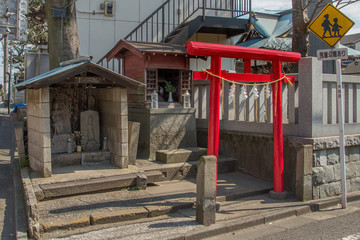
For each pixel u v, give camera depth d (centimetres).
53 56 827
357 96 749
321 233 484
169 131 796
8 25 998
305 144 632
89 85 752
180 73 849
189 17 1066
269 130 713
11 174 762
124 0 1080
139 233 445
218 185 689
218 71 568
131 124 704
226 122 826
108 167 676
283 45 1273
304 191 616
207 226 478
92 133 724
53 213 483
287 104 721
